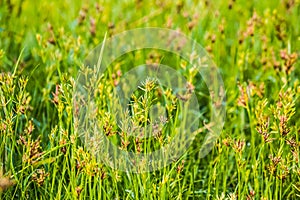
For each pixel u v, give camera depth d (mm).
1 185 3045
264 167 3346
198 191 3582
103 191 3270
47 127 3918
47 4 5520
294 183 3484
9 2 4926
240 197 3336
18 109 3301
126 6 5617
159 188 3191
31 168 3352
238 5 5516
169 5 5453
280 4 5496
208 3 5301
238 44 4758
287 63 3920
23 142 3262
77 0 5633
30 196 3385
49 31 4598
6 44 4797
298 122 4020
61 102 3309
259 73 4488
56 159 3477
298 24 5230
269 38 4879
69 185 3201
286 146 3650
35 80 4250
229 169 3736
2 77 3295
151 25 5176
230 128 4039
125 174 3490
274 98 4086
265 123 3242
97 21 4988
